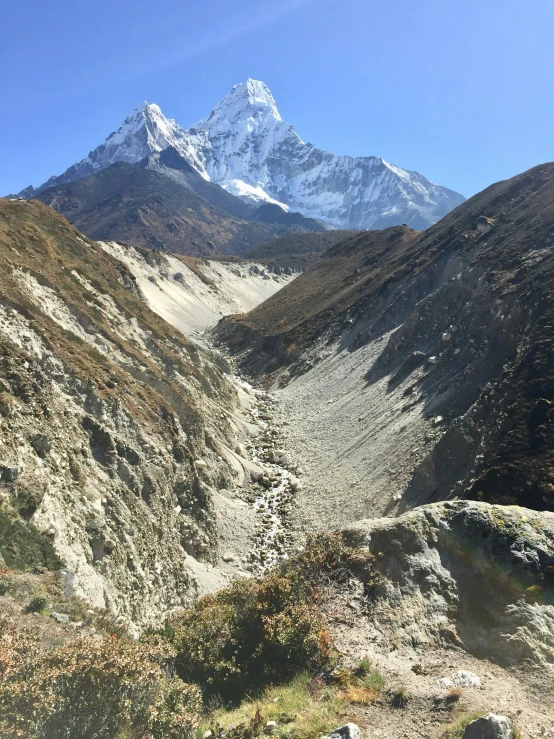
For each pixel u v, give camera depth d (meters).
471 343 41.97
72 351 29.47
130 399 29.64
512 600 10.57
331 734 7.30
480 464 27.31
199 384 45.75
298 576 12.10
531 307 37.03
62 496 18.64
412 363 47.84
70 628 11.75
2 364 21.50
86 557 17.73
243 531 32.19
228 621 11.38
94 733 7.29
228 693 9.83
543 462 24.84
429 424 36.25
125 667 8.00
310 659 9.90
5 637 8.79
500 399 30.78
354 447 41.81
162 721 7.73
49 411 21.67
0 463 16.16
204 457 35.91
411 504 30.27
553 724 7.66
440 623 10.55
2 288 30.16
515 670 9.33
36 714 6.97
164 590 21.91
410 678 9.23
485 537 11.64
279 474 42.09
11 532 14.82
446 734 7.61
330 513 34.03
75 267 44.66
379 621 10.70
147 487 25.17
